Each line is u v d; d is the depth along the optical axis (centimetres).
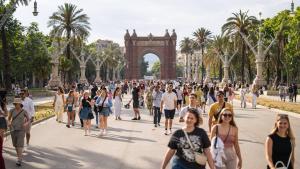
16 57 7075
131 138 1956
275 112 3709
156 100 2398
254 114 3475
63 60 7881
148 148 1669
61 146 1712
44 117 2866
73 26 7525
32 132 2184
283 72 9562
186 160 727
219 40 10338
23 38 7350
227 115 884
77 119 2909
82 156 1491
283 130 778
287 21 7812
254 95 4281
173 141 735
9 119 1348
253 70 10675
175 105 2073
